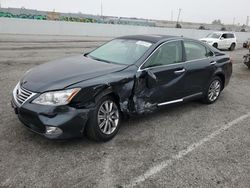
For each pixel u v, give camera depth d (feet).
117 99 14.49
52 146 13.38
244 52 77.00
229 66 22.47
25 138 13.97
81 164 12.05
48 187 10.43
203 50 20.33
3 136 14.03
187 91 18.58
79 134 12.97
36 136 14.21
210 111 20.04
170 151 13.71
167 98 17.07
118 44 18.07
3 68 31.17
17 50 49.14
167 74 16.58
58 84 12.80
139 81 15.10
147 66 15.66
